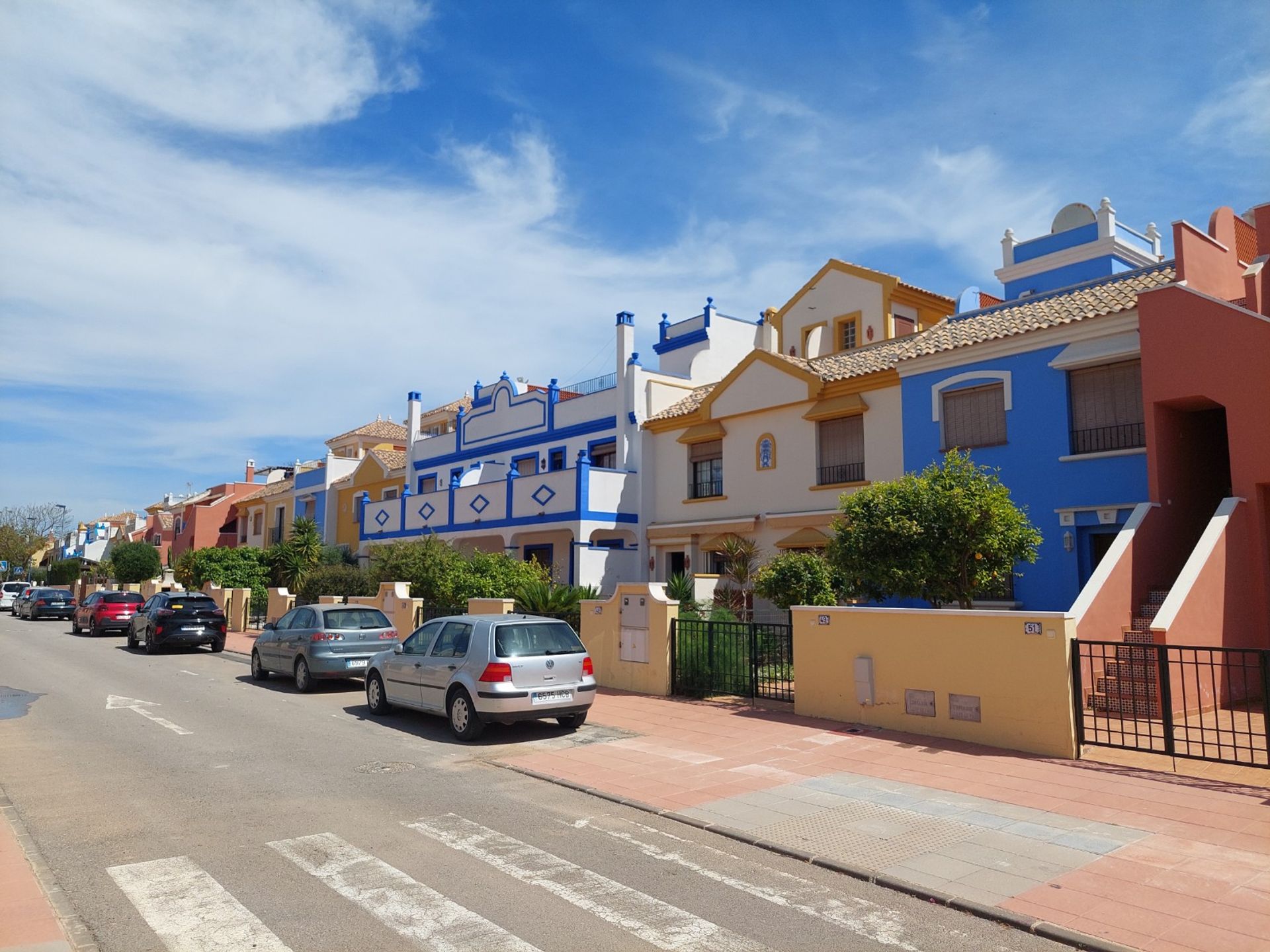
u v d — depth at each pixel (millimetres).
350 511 39062
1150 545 12773
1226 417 12914
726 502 22453
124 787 8477
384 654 12867
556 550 26797
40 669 18938
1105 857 6258
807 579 14875
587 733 11297
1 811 7633
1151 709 10664
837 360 21422
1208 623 11281
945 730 10352
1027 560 13797
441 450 33031
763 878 6000
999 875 5922
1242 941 4836
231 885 5789
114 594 29938
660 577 24156
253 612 30719
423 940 4906
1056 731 9336
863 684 11211
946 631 10430
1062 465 15250
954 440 17000
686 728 11477
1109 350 14570
